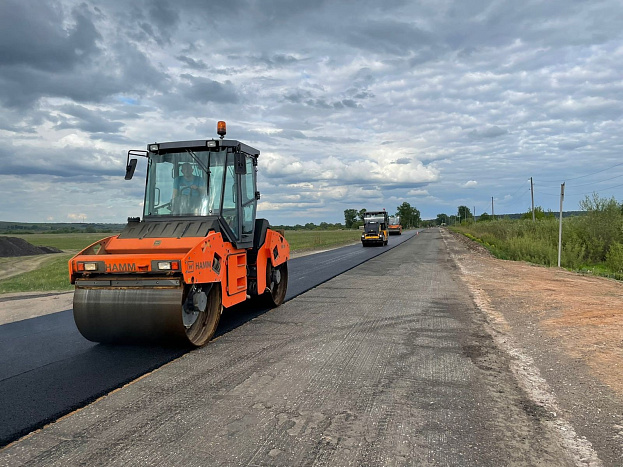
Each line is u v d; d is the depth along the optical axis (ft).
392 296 34.76
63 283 49.75
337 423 12.38
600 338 21.36
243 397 14.33
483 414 13.01
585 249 64.54
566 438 11.53
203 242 20.01
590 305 29.50
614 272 52.39
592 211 64.95
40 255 140.15
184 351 19.77
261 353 19.42
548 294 34.35
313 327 24.30
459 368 17.26
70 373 16.83
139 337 19.44
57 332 23.82
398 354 19.20
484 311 28.66
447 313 28.04
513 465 10.18
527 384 15.51
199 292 19.97
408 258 73.56
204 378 16.20
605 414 13.03
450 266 58.95
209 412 13.17
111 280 19.34
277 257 30.12
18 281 54.29
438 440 11.38
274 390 14.94
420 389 15.03
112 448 11.03
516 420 12.61
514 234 97.71
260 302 29.68
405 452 10.75
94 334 19.72
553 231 78.13
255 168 27.61
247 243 25.68
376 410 13.28
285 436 11.59
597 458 10.52
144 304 18.84
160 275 19.16
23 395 14.61
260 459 10.41
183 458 10.49
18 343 21.48
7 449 11.04
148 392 14.85
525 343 20.97
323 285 41.19
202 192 22.97
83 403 13.89
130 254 20.35
